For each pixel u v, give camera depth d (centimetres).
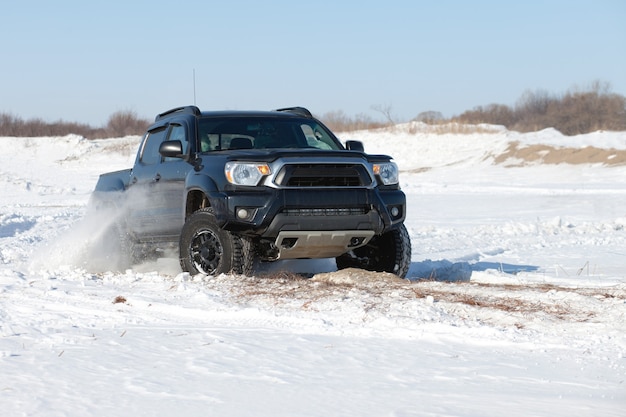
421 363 596
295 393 516
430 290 924
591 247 1570
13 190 4288
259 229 977
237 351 641
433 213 2662
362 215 1006
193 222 1032
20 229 2145
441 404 482
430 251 1539
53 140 7581
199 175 1029
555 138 5572
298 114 1188
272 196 978
